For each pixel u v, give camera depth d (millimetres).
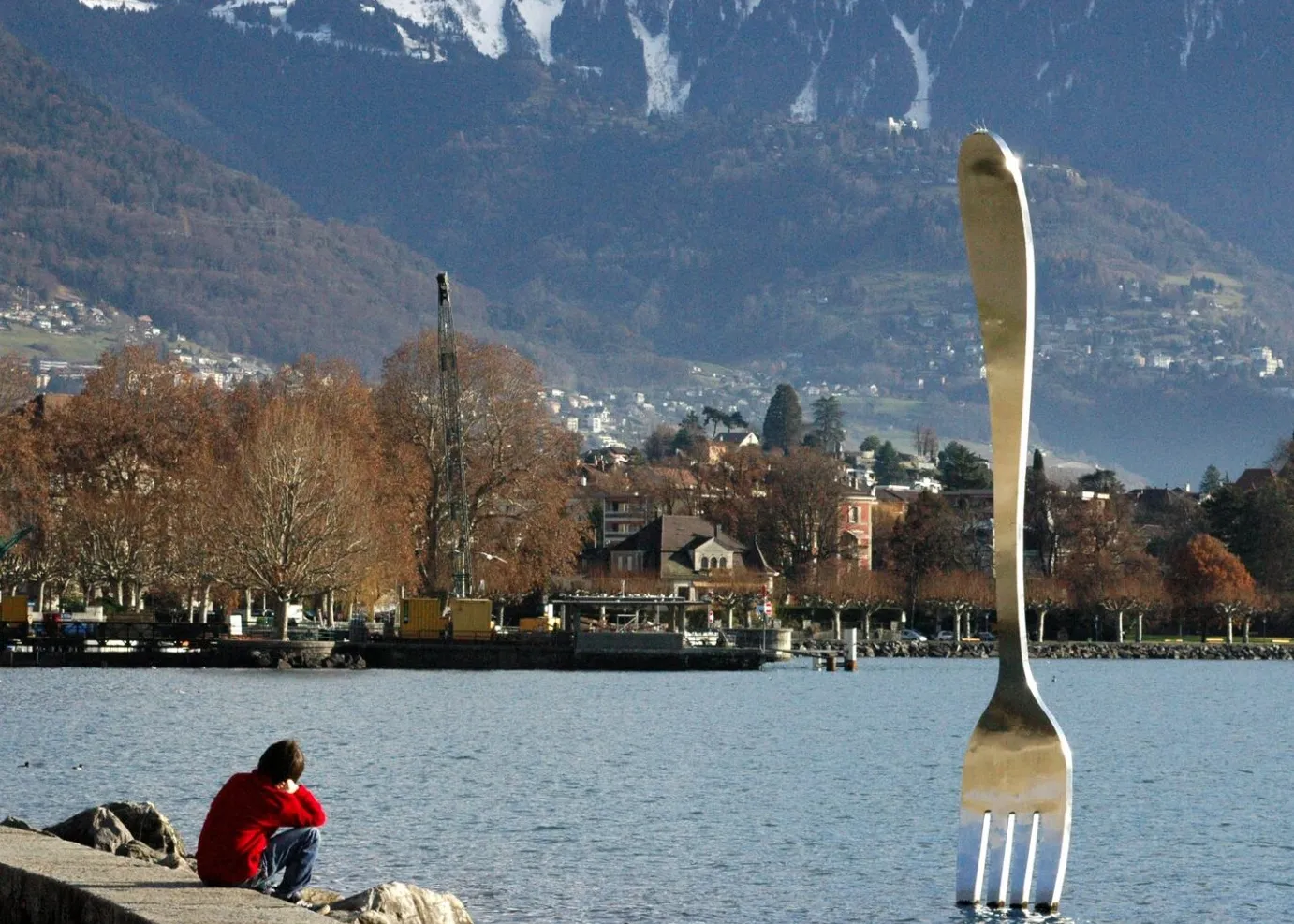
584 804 74188
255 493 179250
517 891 54625
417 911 38156
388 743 100312
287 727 109625
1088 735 120312
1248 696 171125
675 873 58031
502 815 70188
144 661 181375
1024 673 37281
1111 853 63281
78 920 31469
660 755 96500
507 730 111312
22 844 36156
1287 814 74562
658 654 196000
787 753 99250
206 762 87562
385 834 64688
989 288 35188
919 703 146250
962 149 34719
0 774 81375
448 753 95375
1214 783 87438
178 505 197250
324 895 40719
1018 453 36188
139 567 197625
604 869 58594
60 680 157125
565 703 138750
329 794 76062
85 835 46031
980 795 37844
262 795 34875
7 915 33812
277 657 181875
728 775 86812
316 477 180000
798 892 54969
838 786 82250
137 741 98500
